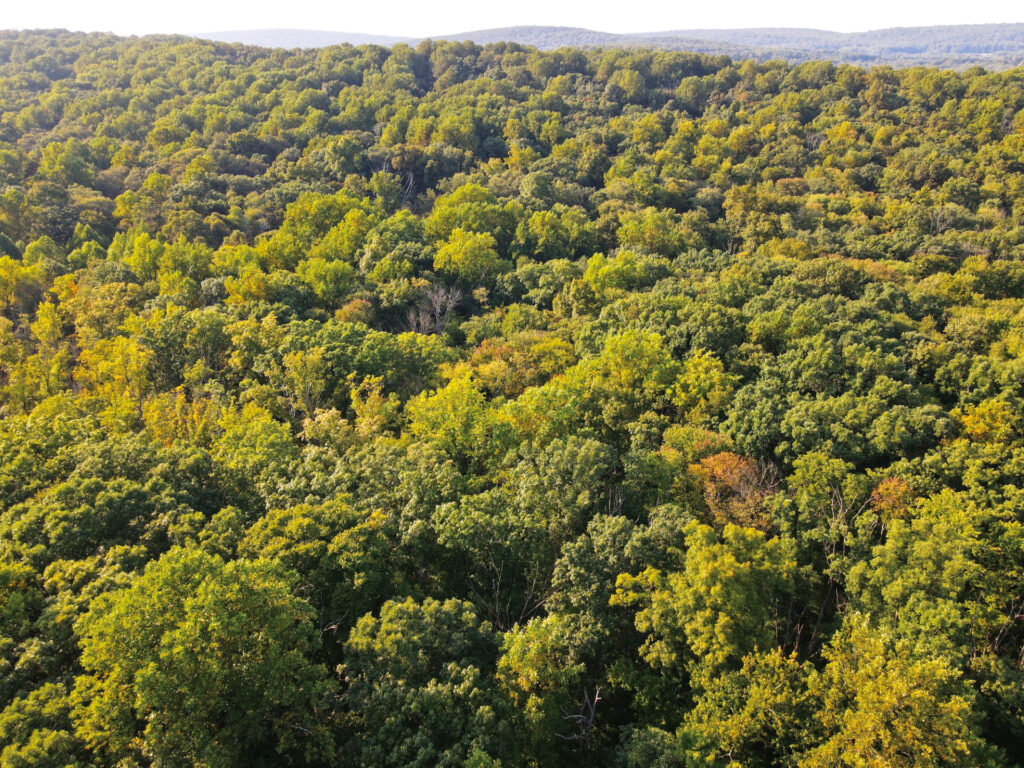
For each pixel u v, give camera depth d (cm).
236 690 2836
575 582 3666
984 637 3447
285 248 9825
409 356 6919
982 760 2764
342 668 3147
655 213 11675
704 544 3431
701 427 5172
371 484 4378
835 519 4141
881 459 5059
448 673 3100
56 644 2989
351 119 17900
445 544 3925
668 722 3394
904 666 2758
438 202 12644
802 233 11075
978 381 5678
